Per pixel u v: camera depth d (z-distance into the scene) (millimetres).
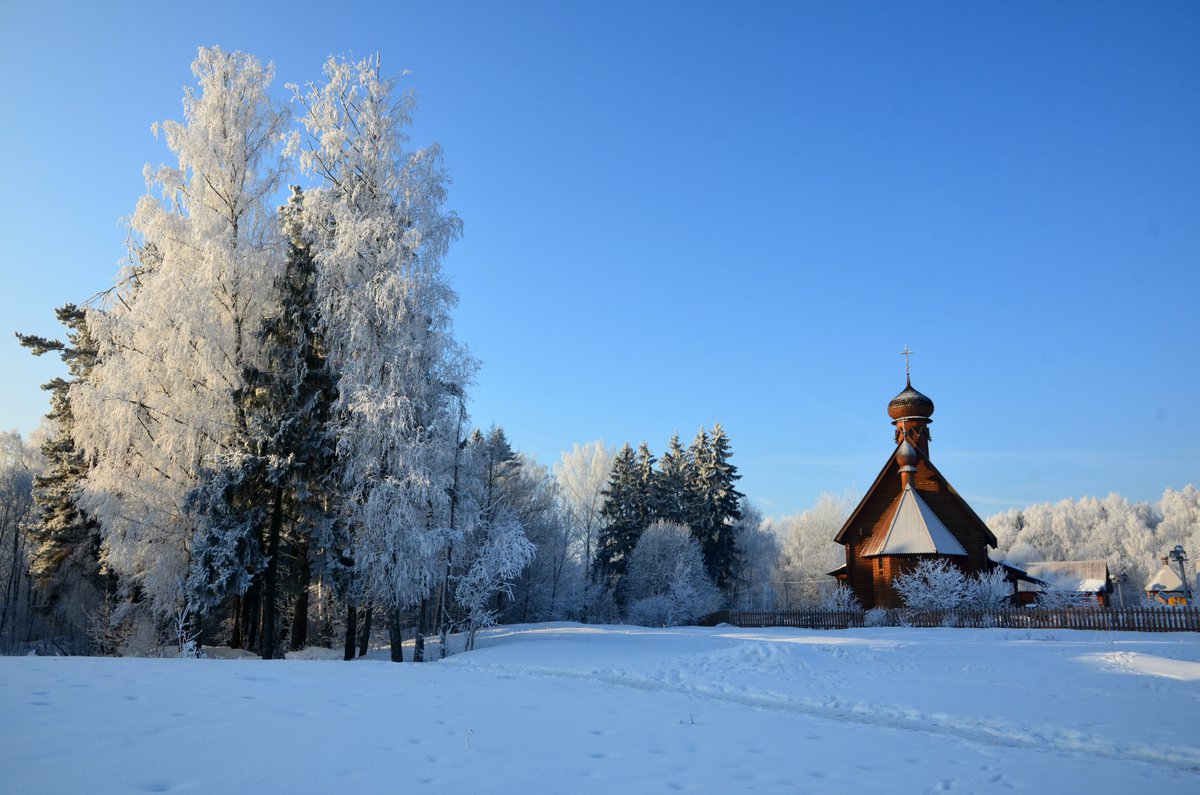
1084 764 8953
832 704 14273
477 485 28656
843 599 49438
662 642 28641
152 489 26625
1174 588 78000
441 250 27297
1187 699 14117
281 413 27609
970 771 8227
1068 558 126688
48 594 41969
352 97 27516
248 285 27688
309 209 26609
